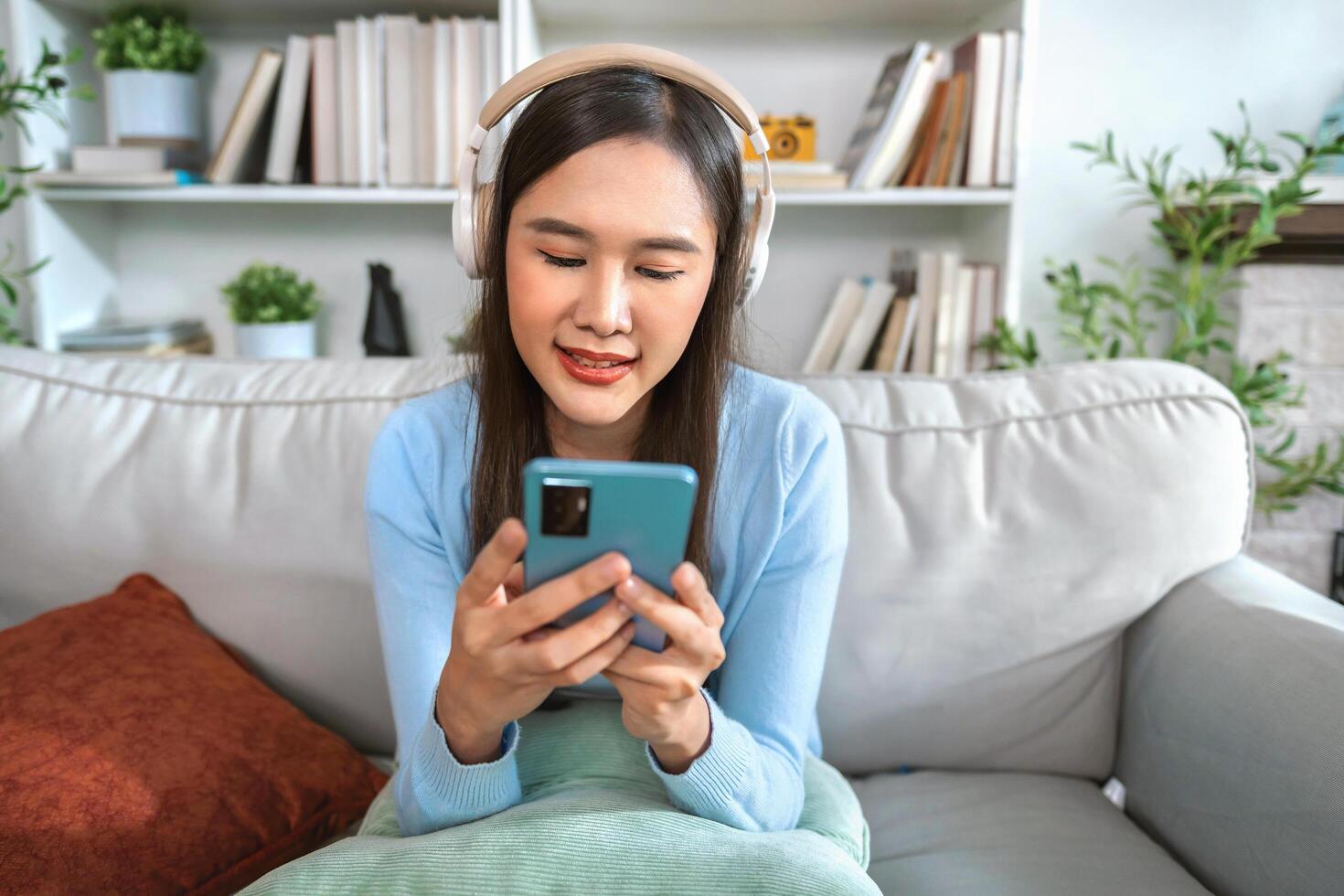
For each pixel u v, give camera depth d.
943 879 0.94
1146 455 1.12
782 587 0.89
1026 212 2.19
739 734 0.78
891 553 1.12
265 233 2.18
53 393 1.23
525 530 0.59
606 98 0.70
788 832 0.77
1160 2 2.12
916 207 2.17
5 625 1.18
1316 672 0.90
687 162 0.71
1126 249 2.19
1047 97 2.15
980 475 1.14
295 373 1.25
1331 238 1.91
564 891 0.66
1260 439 2.04
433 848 0.69
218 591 1.16
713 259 0.75
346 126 1.90
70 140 1.99
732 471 0.90
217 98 2.11
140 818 0.89
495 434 0.85
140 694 0.99
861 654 1.11
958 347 1.93
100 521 1.17
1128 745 1.12
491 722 0.70
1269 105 2.13
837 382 1.23
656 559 0.60
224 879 0.91
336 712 1.17
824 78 2.12
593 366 0.73
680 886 0.66
